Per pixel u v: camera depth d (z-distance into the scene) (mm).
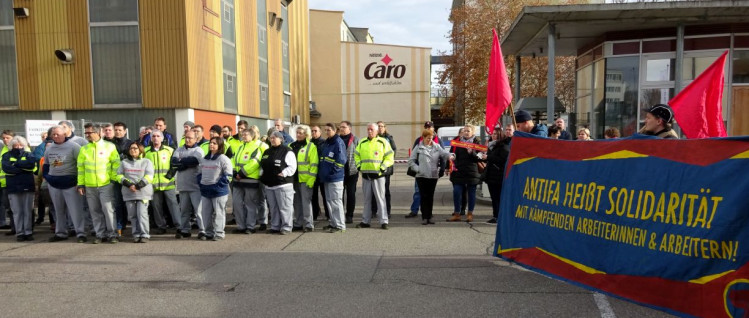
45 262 6918
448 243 7637
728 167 4156
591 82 15141
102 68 16562
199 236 8367
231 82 20641
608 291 4949
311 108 37219
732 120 12812
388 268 6246
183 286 5676
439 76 34156
